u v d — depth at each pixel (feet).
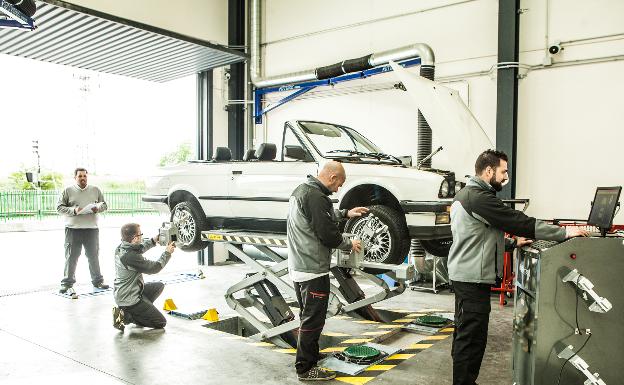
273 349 14.06
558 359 8.04
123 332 15.62
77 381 11.54
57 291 21.72
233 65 31.48
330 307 15.46
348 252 14.07
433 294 21.54
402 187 15.92
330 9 28.66
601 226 8.52
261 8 31.40
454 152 17.13
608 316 7.89
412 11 25.58
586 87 21.03
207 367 12.48
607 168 20.68
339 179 11.61
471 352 9.73
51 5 20.26
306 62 29.73
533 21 22.08
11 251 38.14
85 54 27.45
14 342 14.52
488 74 23.31
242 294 21.67
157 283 17.47
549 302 8.00
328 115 28.73
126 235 15.67
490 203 9.23
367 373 12.00
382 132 26.73
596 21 20.76
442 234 15.74
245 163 18.52
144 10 25.34
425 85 17.37
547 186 21.99
